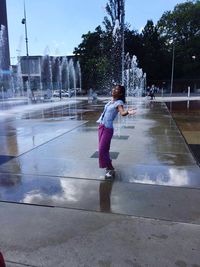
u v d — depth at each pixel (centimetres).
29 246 306
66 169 562
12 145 776
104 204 404
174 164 589
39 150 719
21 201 416
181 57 6316
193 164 589
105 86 4644
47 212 382
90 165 587
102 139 508
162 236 322
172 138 861
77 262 279
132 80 4147
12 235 327
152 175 522
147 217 366
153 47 6106
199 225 346
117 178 508
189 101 2902
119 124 1149
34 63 5369
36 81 5350
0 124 1175
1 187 471
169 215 371
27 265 276
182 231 332
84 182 490
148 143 791
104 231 334
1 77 4400
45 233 331
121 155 663
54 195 437
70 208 393
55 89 5331
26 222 356
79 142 811
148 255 289
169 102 2717
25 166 584
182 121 1242
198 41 6438
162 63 6222
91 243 311
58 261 281
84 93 5450
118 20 3362
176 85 6231
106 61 4469
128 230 336
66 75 5391
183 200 415
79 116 1474
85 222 355
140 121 1244
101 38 5269
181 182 486
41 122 1234
